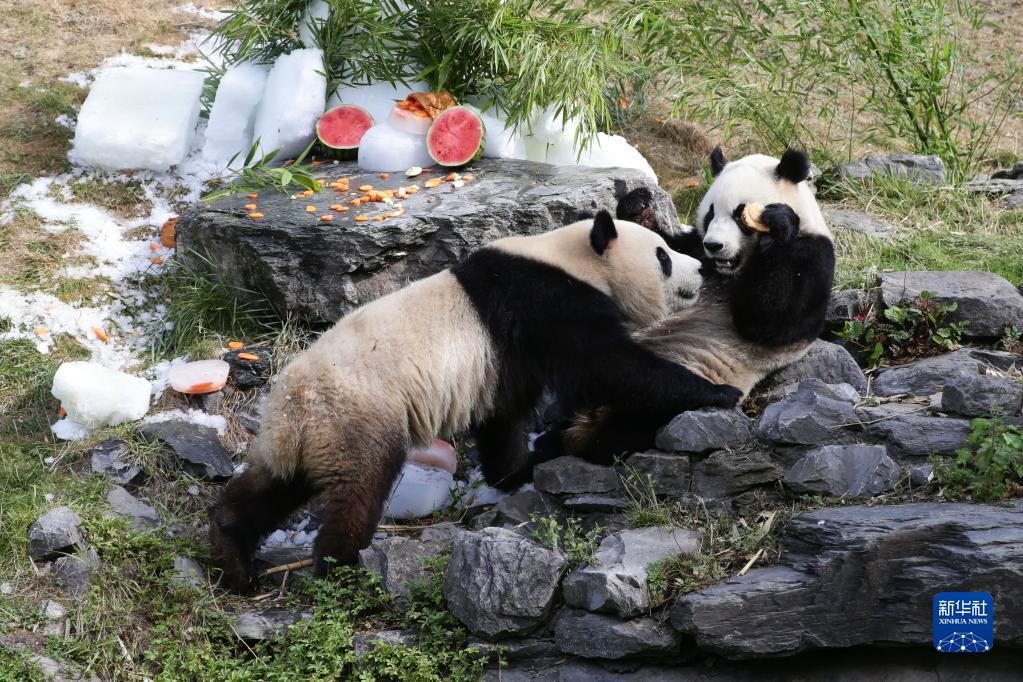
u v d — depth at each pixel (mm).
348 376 7906
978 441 7461
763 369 9086
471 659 7406
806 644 6922
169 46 14781
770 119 14438
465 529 8578
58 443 9555
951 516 6988
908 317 9578
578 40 12250
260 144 12172
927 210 12820
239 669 7520
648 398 8195
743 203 8641
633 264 8703
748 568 7234
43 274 11234
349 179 11562
